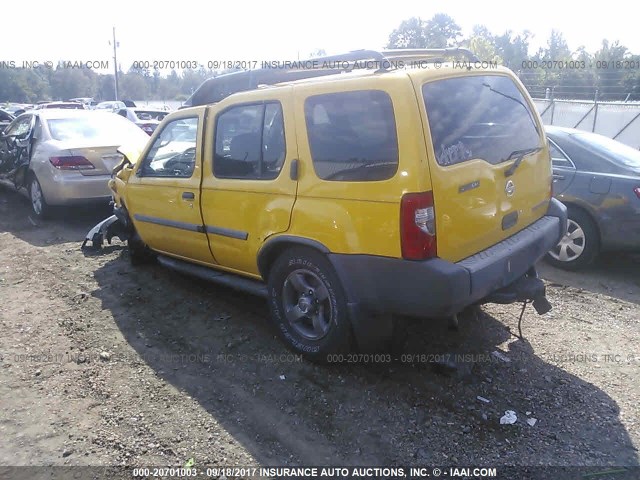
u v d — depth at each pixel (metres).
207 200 4.35
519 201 3.83
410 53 4.42
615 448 2.96
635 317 4.59
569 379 3.62
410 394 3.46
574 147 5.83
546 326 4.40
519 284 3.74
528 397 3.43
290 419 3.26
